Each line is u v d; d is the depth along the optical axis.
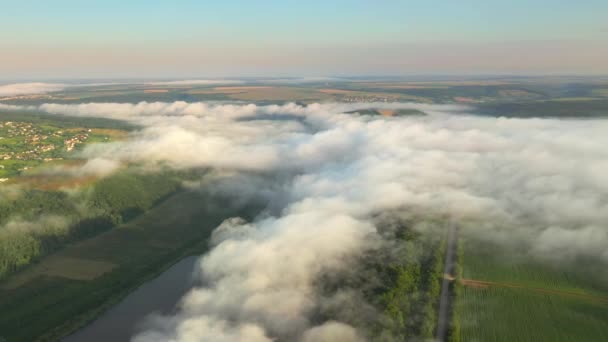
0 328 175.00
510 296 179.12
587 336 153.88
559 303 174.12
